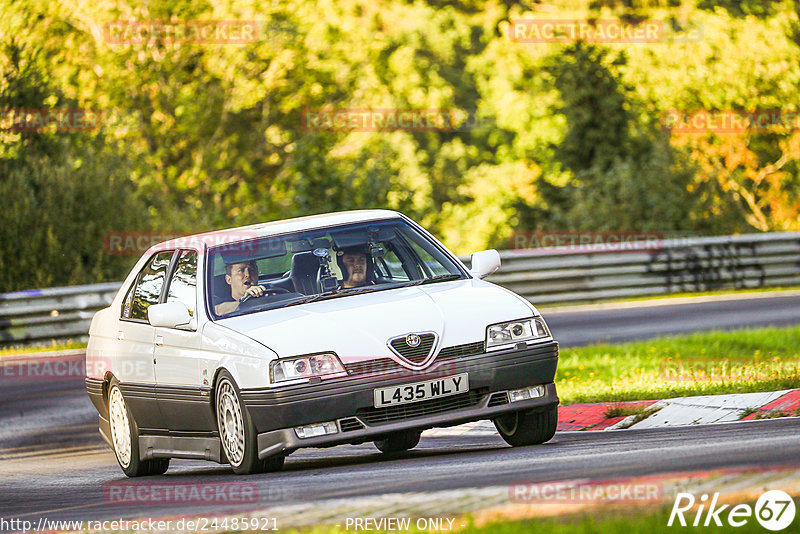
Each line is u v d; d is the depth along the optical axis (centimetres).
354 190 9806
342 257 2948
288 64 12900
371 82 13738
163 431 3027
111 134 10462
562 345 5534
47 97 9662
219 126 13062
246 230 3105
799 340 4559
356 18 15162
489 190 14575
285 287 2902
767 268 7769
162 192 11269
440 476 2267
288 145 13200
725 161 12544
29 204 8512
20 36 9956
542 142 14788
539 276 7388
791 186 13012
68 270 8612
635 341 5412
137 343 3091
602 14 13838
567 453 2459
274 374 2534
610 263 7525
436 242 3083
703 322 5934
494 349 2622
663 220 10019
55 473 3469
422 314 2647
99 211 9012
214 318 2811
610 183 10269
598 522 1633
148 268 3238
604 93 11112
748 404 3080
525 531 1622
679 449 2300
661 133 10956
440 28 16538
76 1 11938
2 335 6638
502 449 2775
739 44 13162
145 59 12375
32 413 4741
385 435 2550
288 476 2561
